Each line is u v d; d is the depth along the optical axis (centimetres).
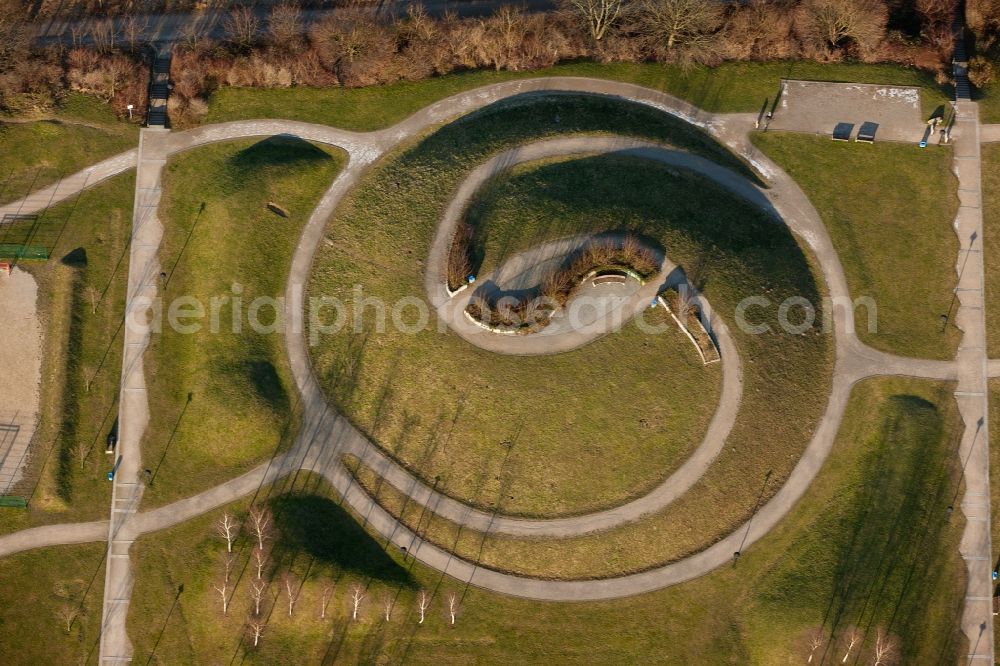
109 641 6956
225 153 8019
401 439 7200
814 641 6725
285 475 7200
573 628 6888
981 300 7569
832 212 7794
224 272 7575
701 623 6881
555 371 7012
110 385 7425
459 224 7444
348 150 8012
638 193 7550
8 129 8019
